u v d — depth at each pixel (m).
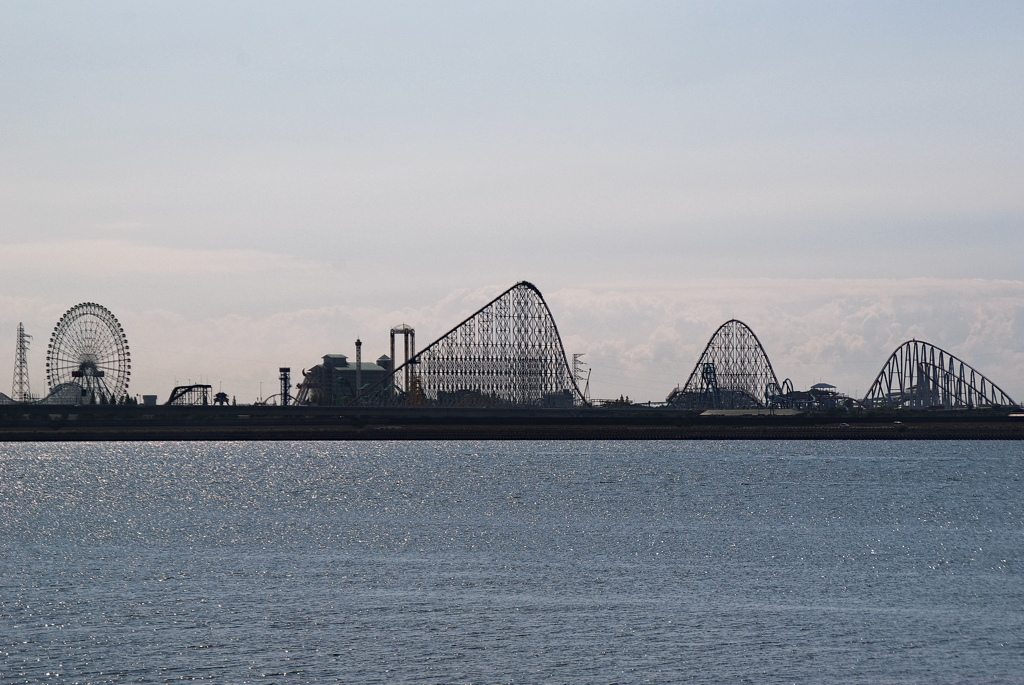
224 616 106.12
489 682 86.88
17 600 113.25
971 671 88.06
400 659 92.38
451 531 167.00
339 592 116.94
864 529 168.12
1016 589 117.69
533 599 113.19
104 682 86.38
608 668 89.75
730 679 86.88
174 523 181.75
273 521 183.38
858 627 101.00
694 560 137.00
